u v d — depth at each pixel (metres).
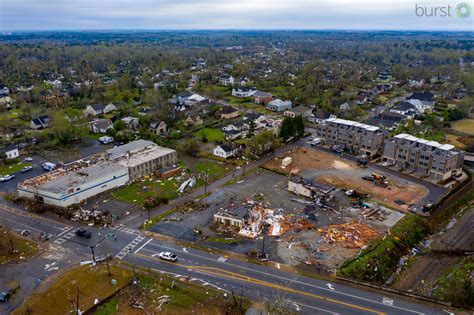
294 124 131.00
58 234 71.69
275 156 115.75
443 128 144.12
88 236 70.25
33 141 127.56
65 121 131.38
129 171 96.81
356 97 193.88
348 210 81.81
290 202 85.50
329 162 110.88
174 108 164.25
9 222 76.00
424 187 94.31
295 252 66.31
